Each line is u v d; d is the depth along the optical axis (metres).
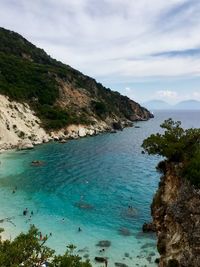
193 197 35.56
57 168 94.44
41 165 97.12
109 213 61.47
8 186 76.50
